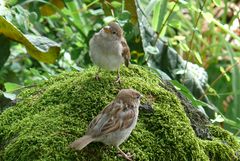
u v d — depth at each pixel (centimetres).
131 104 756
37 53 1052
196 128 868
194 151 797
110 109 747
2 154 784
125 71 915
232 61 1359
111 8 1243
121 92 764
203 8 1259
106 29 868
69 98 838
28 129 793
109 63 870
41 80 1054
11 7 1127
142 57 1184
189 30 1477
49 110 829
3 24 1020
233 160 843
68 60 1195
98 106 817
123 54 880
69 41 1274
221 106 1370
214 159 835
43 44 1030
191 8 1160
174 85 1005
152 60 1202
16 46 1265
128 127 747
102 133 730
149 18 1344
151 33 1205
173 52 1215
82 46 1230
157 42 1212
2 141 823
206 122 896
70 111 813
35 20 1141
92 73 895
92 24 1340
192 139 802
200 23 1482
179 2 1219
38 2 1273
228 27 1225
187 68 1212
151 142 791
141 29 1189
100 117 743
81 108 815
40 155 746
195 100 1002
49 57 1060
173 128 805
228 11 1642
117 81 868
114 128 734
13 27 1008
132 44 1187
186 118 834
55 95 856
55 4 1354
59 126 784
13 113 855
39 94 891
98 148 758
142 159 771
